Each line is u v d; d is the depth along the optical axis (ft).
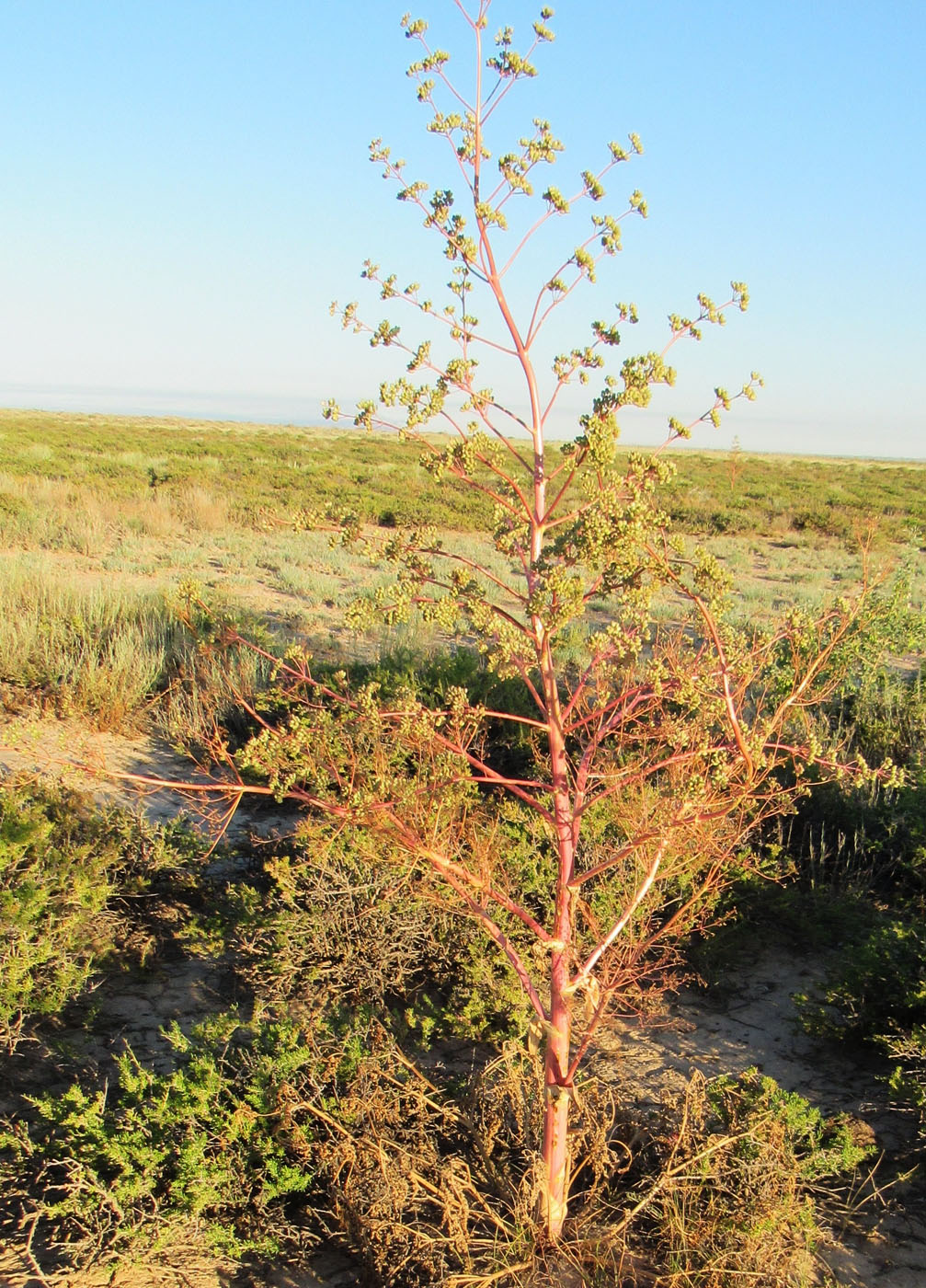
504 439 7.66
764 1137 9.74
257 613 41.55
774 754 8.62
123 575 48.39
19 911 12.14
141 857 15.99
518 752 21.98
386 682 24.08
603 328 7.50
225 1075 10.94
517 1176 10.03
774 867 16.75
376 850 12.79
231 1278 9.11
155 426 255.50
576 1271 8.96
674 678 8.31
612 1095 10.88
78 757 20.29
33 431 155.43
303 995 13.48
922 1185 10.80
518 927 14.03
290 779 8.10
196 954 14.79
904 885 17.79
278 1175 9.60
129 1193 9.02
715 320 7.34
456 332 7.43
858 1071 12.97
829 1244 9.91
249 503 77.05
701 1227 9.02
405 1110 10.53
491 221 7.30
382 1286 8.95
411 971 13.64
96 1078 11.55
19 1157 9.61
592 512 7.04
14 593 33.94
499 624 7.77
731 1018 14.29
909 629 32.99
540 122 7.26
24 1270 8.70
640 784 11.20
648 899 14.15
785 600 50.90
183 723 23.97
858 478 172.14
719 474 149.18
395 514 75.97
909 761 22.80
